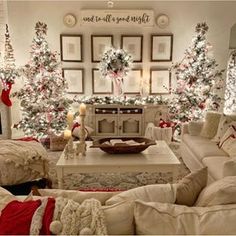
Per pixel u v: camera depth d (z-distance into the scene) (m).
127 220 1.33
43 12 5.58
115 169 3.09
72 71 5.82
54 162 4.41
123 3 5.56
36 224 1.28
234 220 1.28
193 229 1.28
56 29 5.66
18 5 5.52
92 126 5.56
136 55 5.77
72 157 3.23
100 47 5.73
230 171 2.33
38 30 5.28
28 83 5.16
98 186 3.70
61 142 4.97
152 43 5.70
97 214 1.32
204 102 5.37
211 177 3.03
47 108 5.17
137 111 5.55
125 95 5.88
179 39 5.72
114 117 5.55
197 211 1.35
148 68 5.82
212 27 5.69
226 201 1.45
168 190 1.64
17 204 1.43
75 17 5.60
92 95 5.91
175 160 3.15
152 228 1.30
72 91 5.89
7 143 3.37
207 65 5.30
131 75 5.81
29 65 5.19
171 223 1.30
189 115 5.40
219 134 3.91
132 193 1.61
